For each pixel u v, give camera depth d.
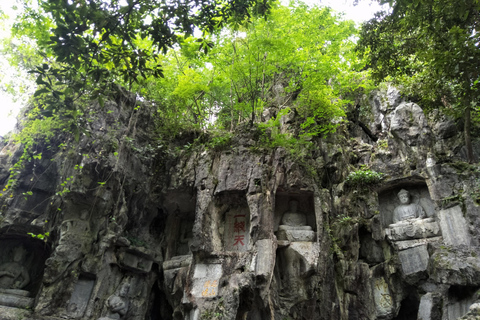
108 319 17.06
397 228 19.05
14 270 18.19
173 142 21.77
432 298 16.14
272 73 21.66
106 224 18.09
